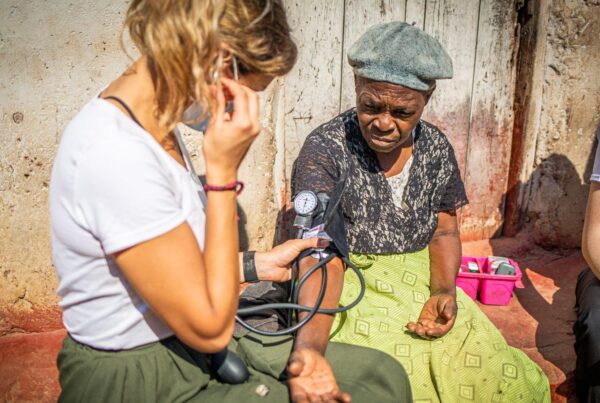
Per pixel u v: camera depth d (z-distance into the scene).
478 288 2.74
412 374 1.78
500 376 1.79
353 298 1.92
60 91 2.23
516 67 3.01
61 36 2.17
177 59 1.15
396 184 2.04
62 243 1.25
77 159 1.16
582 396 2.05
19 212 2.33
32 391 2.14
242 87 1.21
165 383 1.35
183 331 1.21
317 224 1.81
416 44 1.74
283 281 1.83
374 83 1.76
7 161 2.26
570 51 2.95
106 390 1.30
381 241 2.00
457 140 3.05
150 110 1.28
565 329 2.56
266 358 1.53
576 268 3.07
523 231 3.26
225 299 1.21
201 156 2.50
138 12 1.22
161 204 1.17
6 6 2.08
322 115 2.78
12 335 2.45
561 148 3.10
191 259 1.18
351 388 1.44
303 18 2.59
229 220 1.25
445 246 2.11
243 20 1.17
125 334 1.30
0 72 2.14
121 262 1.17
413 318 1.90
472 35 2.88
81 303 1.29
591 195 2.08
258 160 2.64
